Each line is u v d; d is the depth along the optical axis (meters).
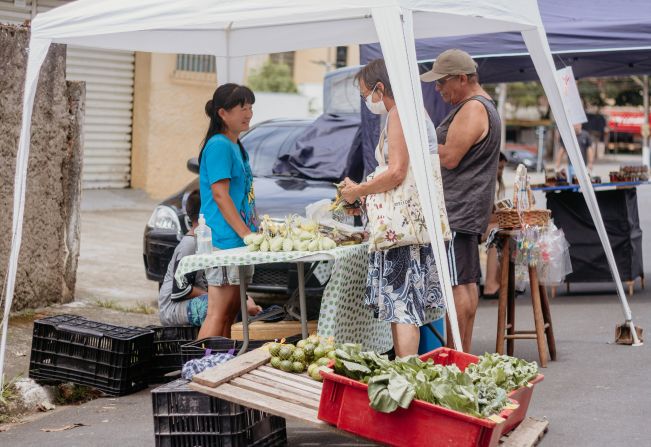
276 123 10.47
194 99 17.30
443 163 6.24
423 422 4.19
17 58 7.82
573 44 8.26
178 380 5.16
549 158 47.12
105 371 6.22
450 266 6.01
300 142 9.70
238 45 8.07
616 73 11.27
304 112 30.45
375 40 7.83
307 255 5.48
